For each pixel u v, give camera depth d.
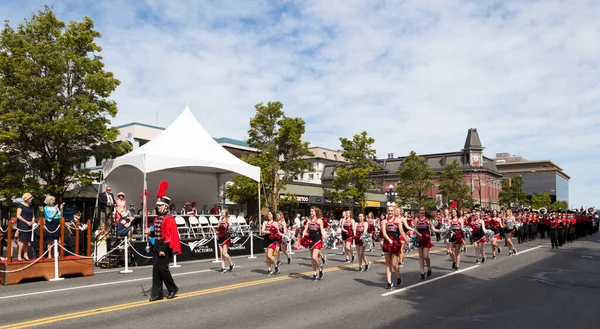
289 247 18.52
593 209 40.56
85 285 11.17
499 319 7.57
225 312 7.95
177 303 8.72
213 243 18.34
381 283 11.26
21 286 11.14
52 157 20.16
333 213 46.50
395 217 10.64
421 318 7.57
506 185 74.81
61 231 12.73
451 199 57.94
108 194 17.47
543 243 27.38
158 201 9.29
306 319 7.44
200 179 25.45
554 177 138.62
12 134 17.64
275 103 30.72
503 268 14.37
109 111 20.53
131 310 8.11
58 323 7.18
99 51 21.14
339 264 15.59
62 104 19.38
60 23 20.33
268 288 10.49
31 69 18.41
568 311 8.21
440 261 16.53
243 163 20.70
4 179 18.75
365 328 6.91
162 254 9.05
